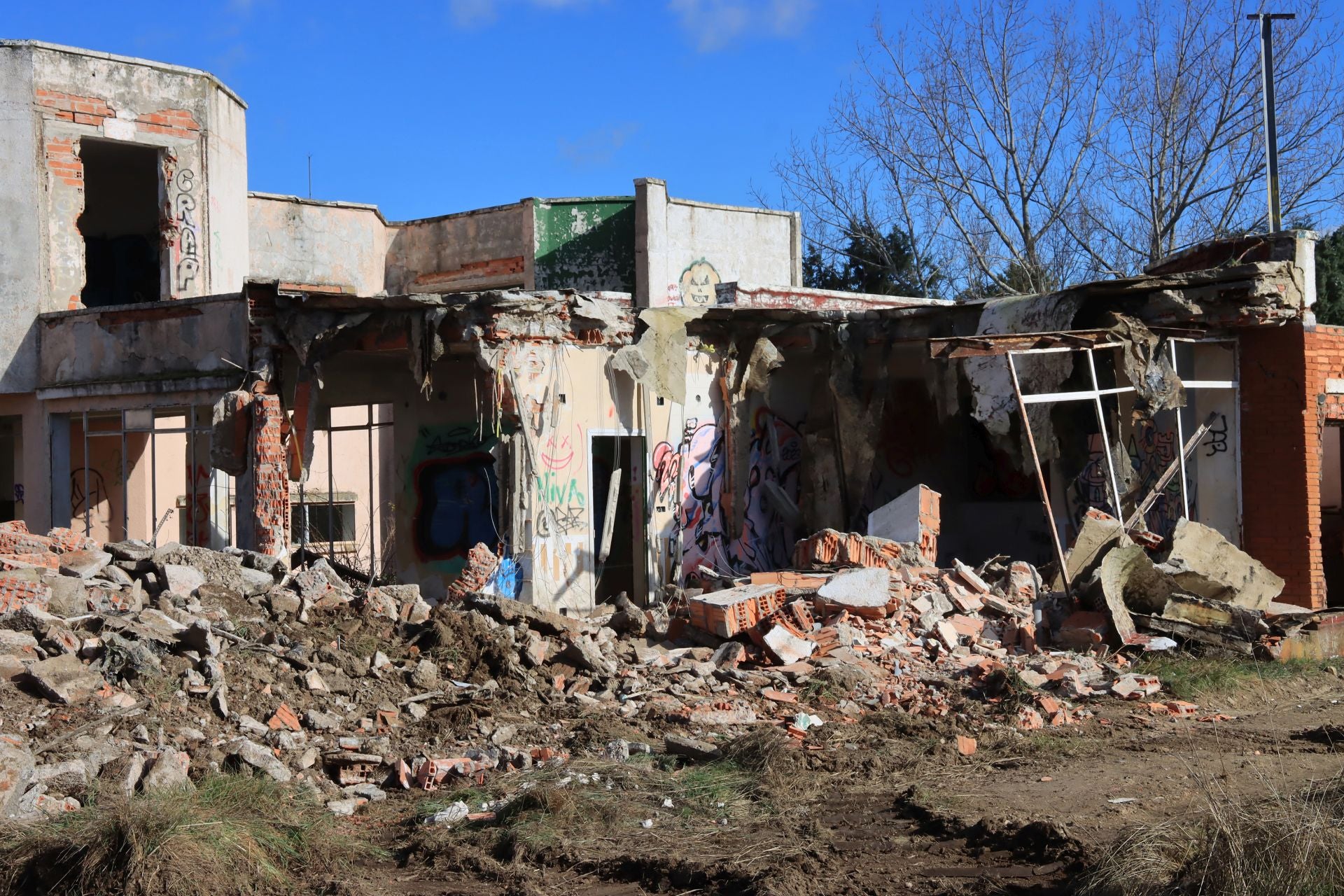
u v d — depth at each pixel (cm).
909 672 1150
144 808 627
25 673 791
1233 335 1547
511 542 1454
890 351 1700
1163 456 1602
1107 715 1027
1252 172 2912
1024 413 1328
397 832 716
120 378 1783
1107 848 603
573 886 626
